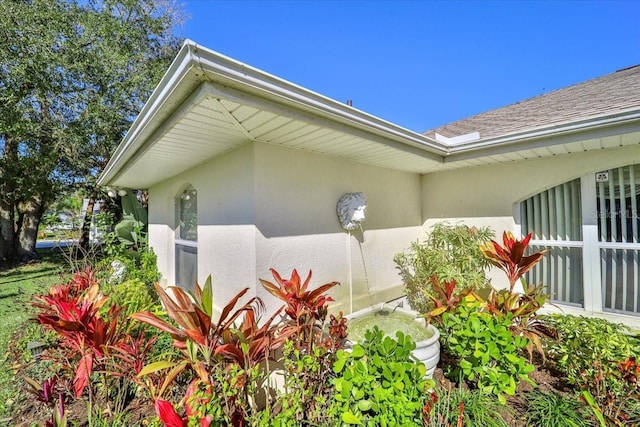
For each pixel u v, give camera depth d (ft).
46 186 38.68
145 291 16.61
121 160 15.26
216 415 6.38
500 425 7.99
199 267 15.51
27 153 36.94
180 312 6.98
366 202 15.19
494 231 15.80
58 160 38.34
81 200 43.55
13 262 39.99
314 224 12.64
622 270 12.81
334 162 13.57
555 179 13.82
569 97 18.89
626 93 13.88
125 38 41.04
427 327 11.32
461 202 17.20
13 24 30.81
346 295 13.96
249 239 10.85
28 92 33.47
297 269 11.88
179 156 13.41
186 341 7.36
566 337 10.23
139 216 32.19
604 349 8.95
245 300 11.04
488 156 13.79
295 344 8.91
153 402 8.11
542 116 15.74
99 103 36.88
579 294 13.94
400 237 17.31
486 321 9.60
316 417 7.88
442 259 14.88
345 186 14.08
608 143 11.62
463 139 15.94
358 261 14.66
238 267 11.53
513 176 15.10
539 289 11.96
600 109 12.23
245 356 7.38
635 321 12.37
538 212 15.12
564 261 14.35
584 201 13.61
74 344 8.57
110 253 27.09
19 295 22.80
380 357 8.17
